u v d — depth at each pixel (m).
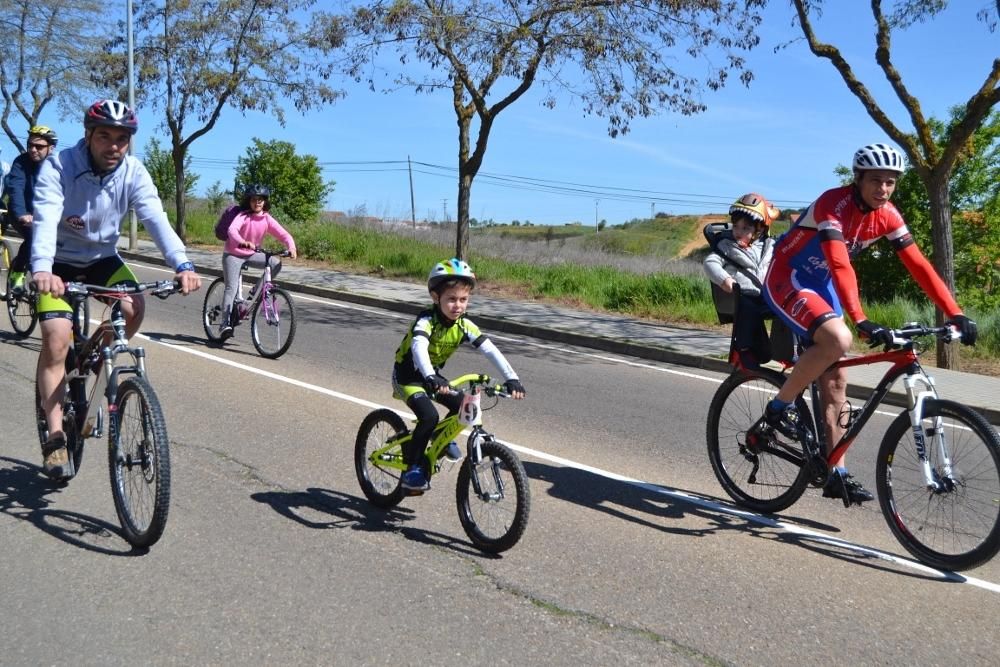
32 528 4.65
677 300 15.71
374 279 18.83
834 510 5.77
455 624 3.82
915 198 19.75
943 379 10.56
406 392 4.95
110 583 4.06
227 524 4.84
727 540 5.08
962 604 4.33
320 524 4.94
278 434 6.69
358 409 7.62
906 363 4.90
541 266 20.34
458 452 4.80
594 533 5.06
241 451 6.20
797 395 5.25
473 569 4.43
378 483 5.36
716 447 5.96
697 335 13.31
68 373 4.95
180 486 5.41
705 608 4.13
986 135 19.52
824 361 5.01
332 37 15.68
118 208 4.82
